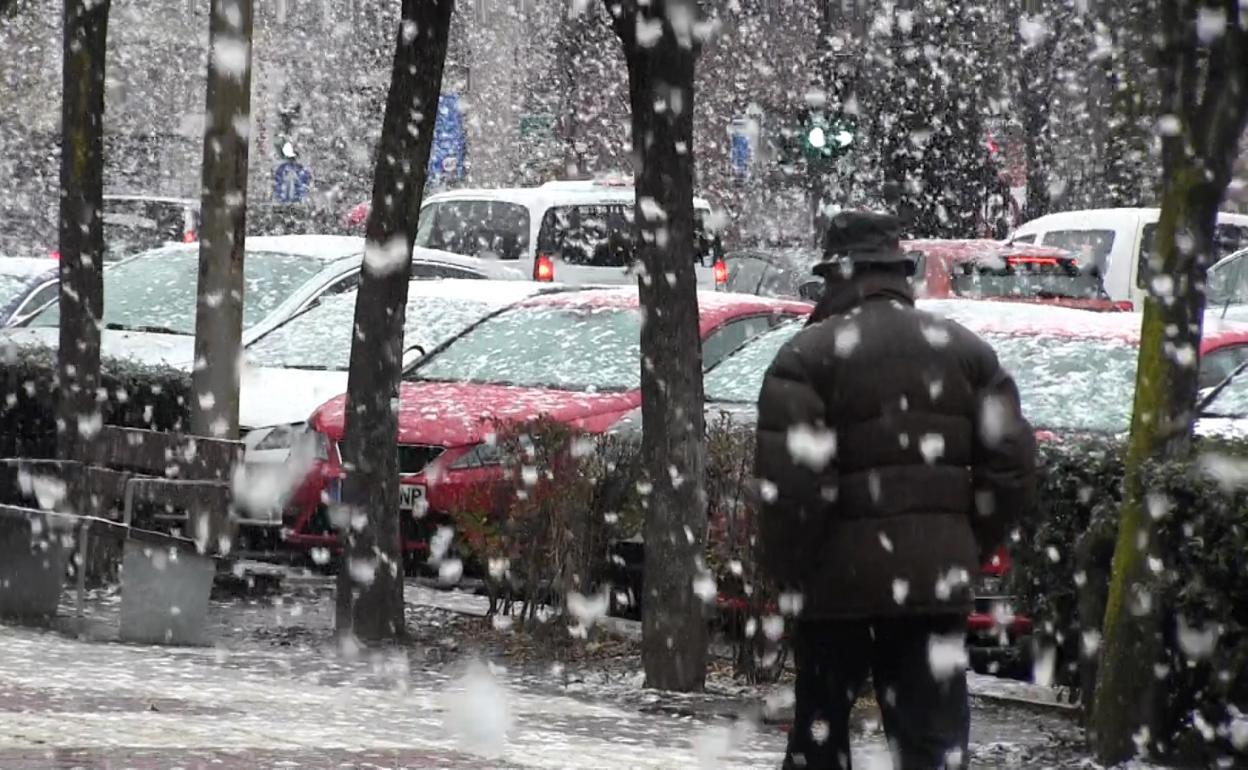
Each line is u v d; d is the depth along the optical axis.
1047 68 68.31
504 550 22.38
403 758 14.52
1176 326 16.39
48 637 21.08
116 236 52.28
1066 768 16.53
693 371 20.03
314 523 26.47
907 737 12.48
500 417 25.78
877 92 67.69
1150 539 16.22
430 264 38.00
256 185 75.12
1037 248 45.91
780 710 18.78
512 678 20.41
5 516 22.16
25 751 13.59
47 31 68.62
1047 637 18.00
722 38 76.44
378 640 22.16
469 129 78.25
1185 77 16.25
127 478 23.28
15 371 27.33
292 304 32.88
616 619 23.78
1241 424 21.89
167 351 31.77
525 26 79.31
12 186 68.75
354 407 22.45
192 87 74.25
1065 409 23.67
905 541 12.24
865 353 12.31
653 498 20.06
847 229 12.67
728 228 77.50
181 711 16.27
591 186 48.47
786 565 12.33
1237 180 44.78
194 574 21.52
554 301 30.53
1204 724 16.44
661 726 17.97
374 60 77.00
